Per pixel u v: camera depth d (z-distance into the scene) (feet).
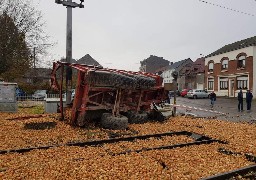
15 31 114.32
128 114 46.11
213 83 174.50
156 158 24.88
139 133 37.65
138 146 29.48
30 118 47.42
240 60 150.92
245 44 147.64
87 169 20.65
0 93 59.72
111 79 39.86
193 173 20.97
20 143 29.84
